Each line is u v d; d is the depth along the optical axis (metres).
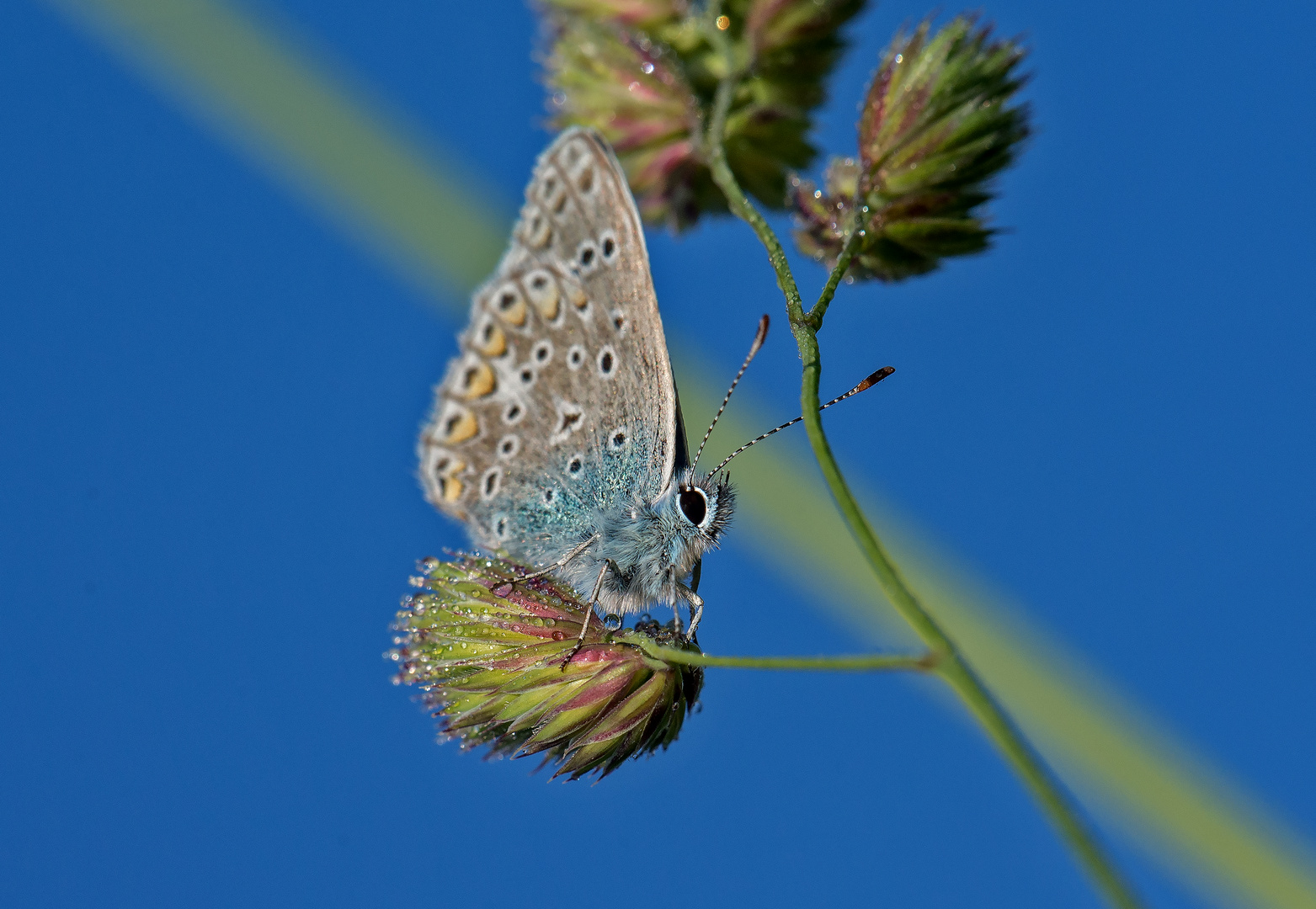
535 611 0.41
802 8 0.42
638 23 0.42
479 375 0.41
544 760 0.41
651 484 0.42
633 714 0.41
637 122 0.42
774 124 0.42
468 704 0.41
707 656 0.40
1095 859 0.39
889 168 0.41
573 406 0.41
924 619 0.39
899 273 0.42
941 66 0.41
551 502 0.42
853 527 0.40
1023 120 0.41
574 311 0.41
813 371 0.40
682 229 0.42
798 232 0.42
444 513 0.42
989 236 0.41
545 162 0.41
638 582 0.42
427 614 0.41
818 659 0.40
